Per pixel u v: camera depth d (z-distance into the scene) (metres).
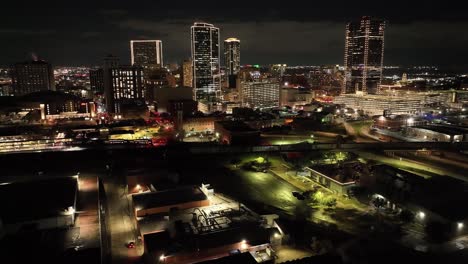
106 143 157.25
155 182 97.50
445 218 74.50
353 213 87.31
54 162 122.31
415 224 80.56
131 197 83.44
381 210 86.69
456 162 127.62
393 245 71.12
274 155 138.12
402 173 98.69
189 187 86.81
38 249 58.81
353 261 63.84
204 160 132.00
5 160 122.50
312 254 66.19
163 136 194.12
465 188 88.38
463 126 184.50
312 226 78.81
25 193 79.50
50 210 71.88
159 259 58.75
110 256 65.75
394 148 140.25
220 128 180.88
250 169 122.25
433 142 146.88
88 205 82.00
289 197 97.94
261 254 63.66
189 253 60.03
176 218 72.19
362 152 141.62
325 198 92.56
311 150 140.25
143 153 137.62
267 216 73.81
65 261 54.25
